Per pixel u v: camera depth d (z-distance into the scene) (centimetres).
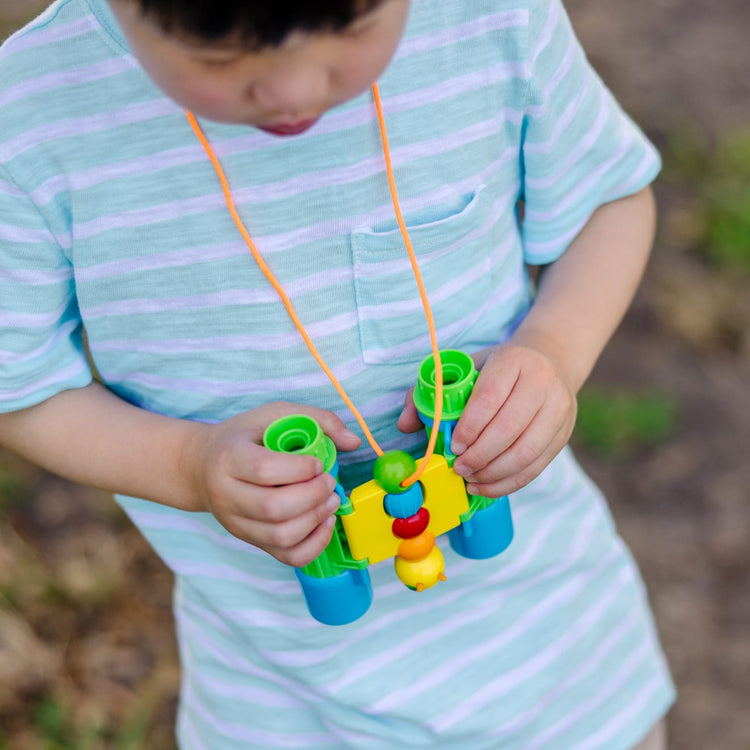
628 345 248
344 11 63
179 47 65
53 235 98
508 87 100
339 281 102
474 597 130
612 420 232
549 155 109
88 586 213
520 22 97
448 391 98
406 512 98
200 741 146
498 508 108
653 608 208
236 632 129
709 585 211
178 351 106
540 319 117
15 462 233
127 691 200
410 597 126
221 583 125
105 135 93
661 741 165
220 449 98
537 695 139
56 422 113
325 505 93
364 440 113
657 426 231
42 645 205
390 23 68
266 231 98
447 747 137
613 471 229
